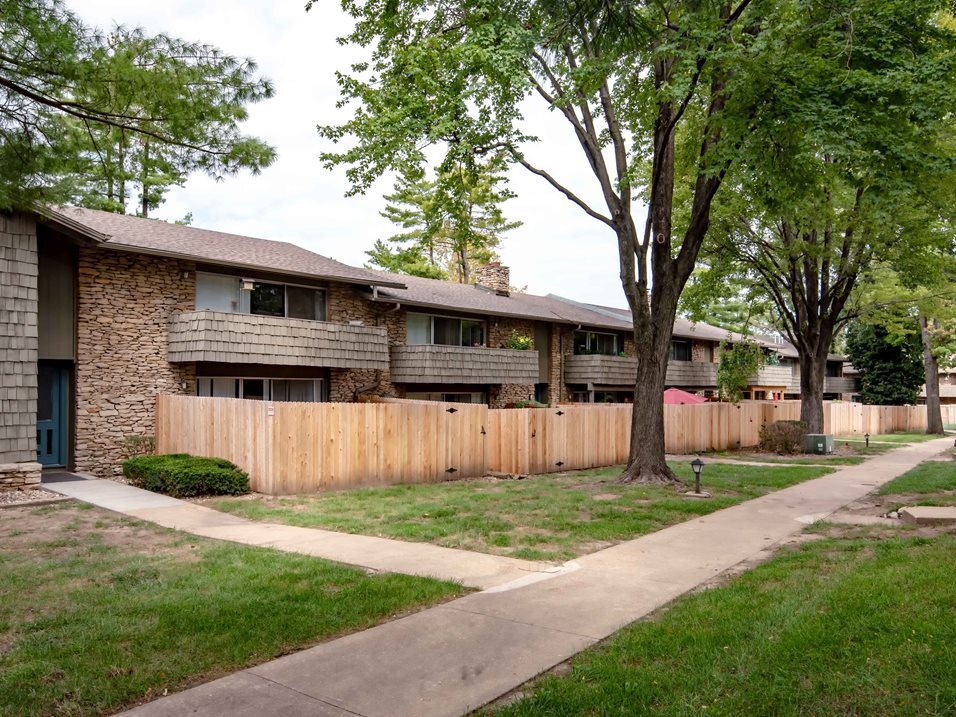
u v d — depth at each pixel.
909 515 10.30
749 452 24.72
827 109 10.48
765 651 4.72
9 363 13.05
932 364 39.25
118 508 11.28
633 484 14.59
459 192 14.75
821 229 22.42
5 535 9.15
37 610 5.93
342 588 6.62
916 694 3.99
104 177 8.66
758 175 12.34
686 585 6.88
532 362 26.11
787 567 7.34
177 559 7.73
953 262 20.64
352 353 19.73
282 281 19.42
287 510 11.08
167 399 16.14
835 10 10.90
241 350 16.89
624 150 15.09
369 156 13.62
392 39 13.87
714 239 23.23
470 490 13.69
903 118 10.73
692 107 15.18
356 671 4.71
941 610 5.24
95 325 15.80
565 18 11.52
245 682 4.55
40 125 7.50
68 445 15.64
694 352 38.25
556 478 16.22
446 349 22.78
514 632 5.47
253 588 6.52
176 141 7.92
